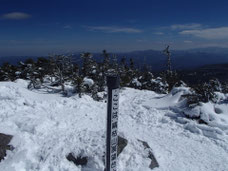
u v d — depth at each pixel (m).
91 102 15.02
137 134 9.59
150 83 26.75
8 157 6.04
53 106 12.25
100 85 20.77
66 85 21.47
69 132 8.34
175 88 16.30
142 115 12.35
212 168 7.06
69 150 6.41
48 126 8.47
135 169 6.29
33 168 5.94
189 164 7.19
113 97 4.19
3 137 6.53
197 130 10.09
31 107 11.45
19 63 26.05
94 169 5.96
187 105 13.08
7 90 14.89
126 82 23.73
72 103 13.27
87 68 25.06
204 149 8.41
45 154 6.34
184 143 8.87
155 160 6.86
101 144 6.53
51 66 21.97
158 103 14.58
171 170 6.70
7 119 8.45
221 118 11.05
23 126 7.90
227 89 18.19
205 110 11.38
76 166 6.15
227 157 7.86
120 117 12.22
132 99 17.17
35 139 7.20
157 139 9.14
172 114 12.34
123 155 6.61
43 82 22.75
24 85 20.56
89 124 10.07
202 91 13.34
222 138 9.39
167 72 26.36
